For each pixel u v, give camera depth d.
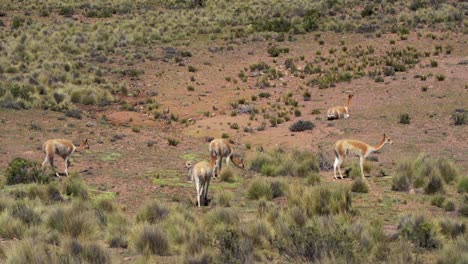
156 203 17.95
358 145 23.70
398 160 26.47
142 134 34.09
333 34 60.56
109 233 15.17
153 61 53.66
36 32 62.84
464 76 43.50
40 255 11.19
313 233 13.34
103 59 53.19
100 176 24.23
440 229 15.55
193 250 13.28
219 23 68.81
